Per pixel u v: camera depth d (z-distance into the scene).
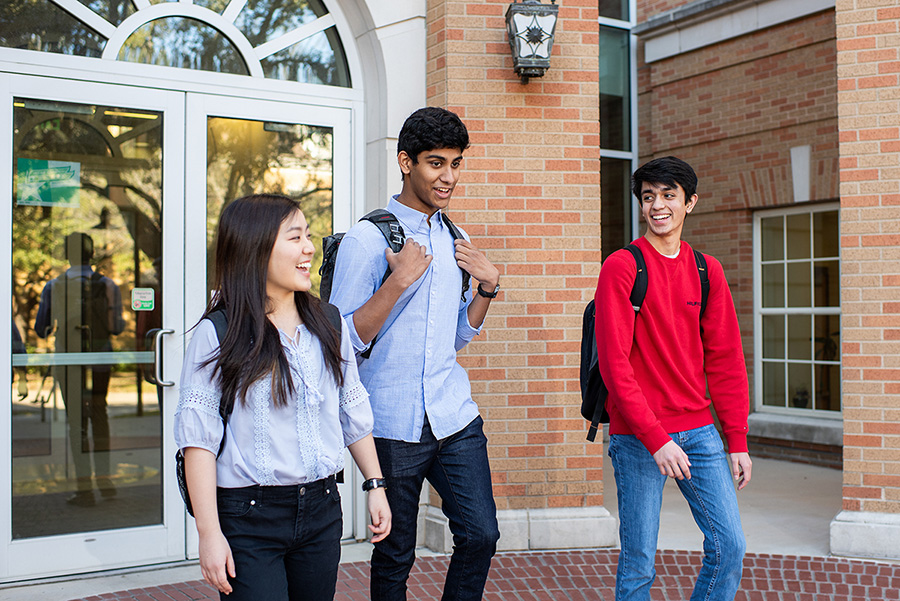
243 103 4.73
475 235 4.86
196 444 1.99
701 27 8.45
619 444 2.98
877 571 4.44
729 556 2.84
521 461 4.89
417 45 4.98
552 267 4.95
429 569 4.46
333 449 2.19
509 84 4.92
